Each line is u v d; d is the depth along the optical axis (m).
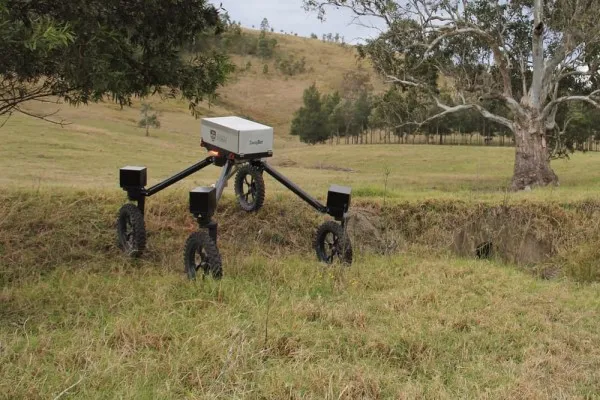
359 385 4.21
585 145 60.31
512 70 25.16
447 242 10.09
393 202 10.60
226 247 8.68
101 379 4.03
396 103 26.28
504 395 4.18
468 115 57.34
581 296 7.05
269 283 6.32
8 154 29.33
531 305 6.49
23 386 3.89
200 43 8.43
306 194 7.79
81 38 5.94
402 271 7.84
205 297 5.95
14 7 5.66
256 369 4.37
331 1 22.44
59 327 5.20
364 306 6.06
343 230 7.64
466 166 40.75
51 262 7.48
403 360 4.86
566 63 22.75
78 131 45.84
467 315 5.90
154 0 6.97
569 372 4.72
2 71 6.05
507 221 10.34
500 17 23.23
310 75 173.00
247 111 141.12
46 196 8.95
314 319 5.64
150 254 8.01
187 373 4.23
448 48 24.14
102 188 10.08
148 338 4.77
